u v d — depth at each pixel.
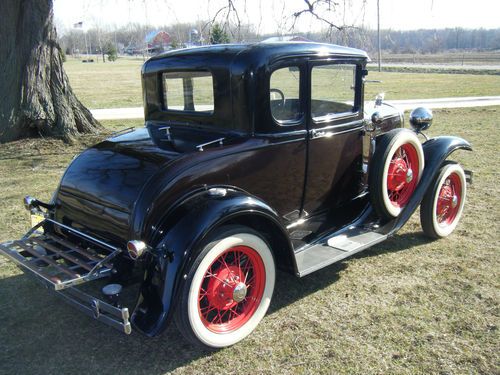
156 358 2.86
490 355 2.80
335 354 2.84
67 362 2.83
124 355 2.89
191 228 2.61
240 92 3.07
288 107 3.31
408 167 4.13
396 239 4.52
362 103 3.95
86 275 2.69
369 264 4.00
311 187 3.62
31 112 8.44
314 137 3.49
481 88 21.38
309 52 3.34
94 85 25.70
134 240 2.61
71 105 8.91
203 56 3.26
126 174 2.92
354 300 3.44
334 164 3.76
